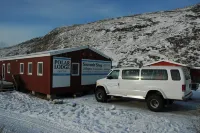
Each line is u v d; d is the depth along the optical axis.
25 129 7.09
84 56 16.44
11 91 16.50
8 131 6.73
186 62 38.12
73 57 15.59
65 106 11.15
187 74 10.66
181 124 8.28
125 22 70.38
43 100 13.33
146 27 61.72
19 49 79.88
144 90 10.98
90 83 16.88
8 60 20.14
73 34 72.38
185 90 9.94
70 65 15.36
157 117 9.29
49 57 14.21
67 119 8.54
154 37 53.59
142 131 7.30
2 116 8.77
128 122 8.38
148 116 9.42
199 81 20.83
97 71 17.53
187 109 11.16
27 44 85.94
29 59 16.55
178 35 51.00
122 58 44.88
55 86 14.40
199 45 44.62
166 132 7.28
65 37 71.94
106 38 60.69
